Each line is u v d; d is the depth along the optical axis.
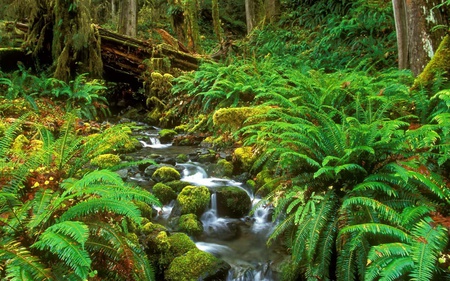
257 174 4.79
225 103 7.44
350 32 11.05
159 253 3.27
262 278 3.23
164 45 10.64
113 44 10.21
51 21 9.77
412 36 5.68
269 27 15.52
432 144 3.18
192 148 6.71
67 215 2.37
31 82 8.69
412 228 2.49
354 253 2.68
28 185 3.05
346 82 5.62
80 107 8.45
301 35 13.66
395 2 7.62
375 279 2.54
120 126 3.74
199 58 10.91
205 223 4.06
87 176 2.57
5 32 10.11
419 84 4.70
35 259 2.06
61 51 9.55
